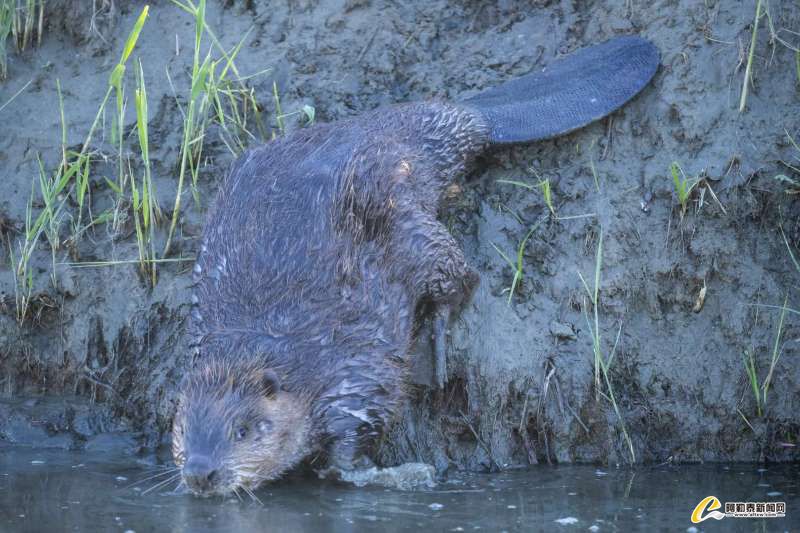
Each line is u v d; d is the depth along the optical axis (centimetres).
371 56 1233
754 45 1123
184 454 865
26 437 1052
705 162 1094
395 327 965
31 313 1120
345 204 956
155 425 1062
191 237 1117
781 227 1088
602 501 888
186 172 1152
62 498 875
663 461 1030
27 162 1180
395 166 1003
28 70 1248
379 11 1261
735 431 1042
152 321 1094
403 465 950
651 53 1147
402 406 989
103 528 799
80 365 1103
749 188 1084
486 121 1121
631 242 1081
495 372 1030
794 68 1127
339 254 945
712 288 1070
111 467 974
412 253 990
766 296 1066
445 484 940
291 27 1254
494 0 1271
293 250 941
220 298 948
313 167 976
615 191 1105
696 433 1039
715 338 1060
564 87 1150
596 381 1033
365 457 952
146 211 1094
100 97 1217
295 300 931
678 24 1164
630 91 1127
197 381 897
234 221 969
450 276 1016
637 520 835
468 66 1226
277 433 887
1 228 1140
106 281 1113
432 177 1073
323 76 1217
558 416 1030
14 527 801
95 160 1168
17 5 1264
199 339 947
